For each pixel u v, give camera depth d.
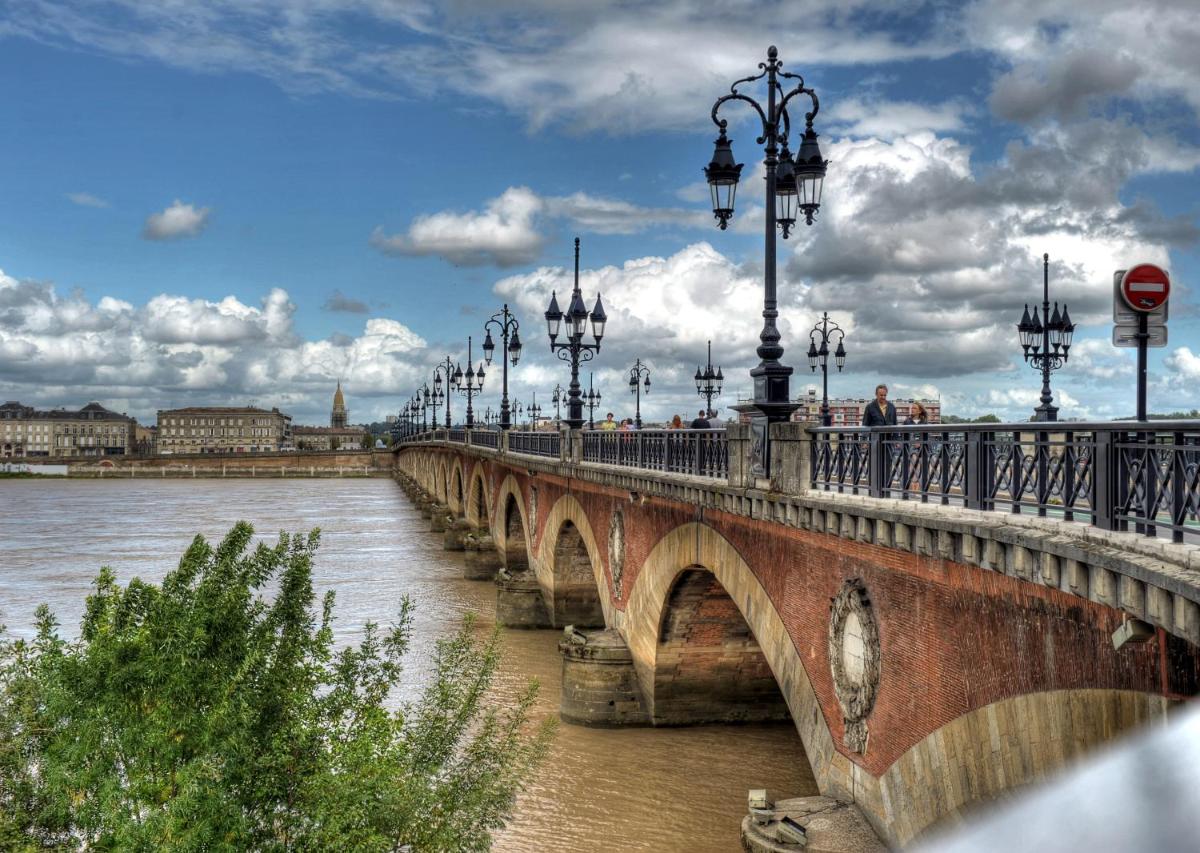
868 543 19.12
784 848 19.72
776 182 23.05
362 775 17.14
